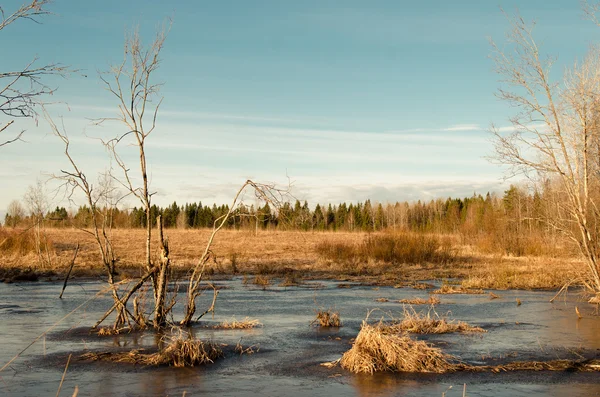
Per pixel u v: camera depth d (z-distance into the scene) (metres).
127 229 74.44
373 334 9.50
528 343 11.42
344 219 106.94
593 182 15.32
